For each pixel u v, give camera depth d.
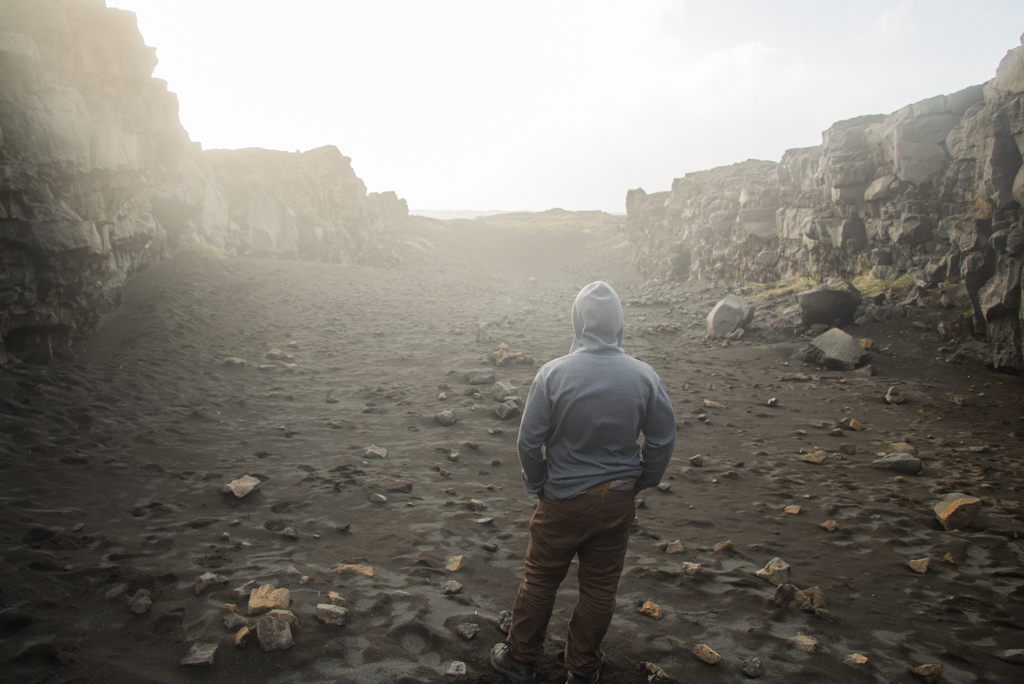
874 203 15.95
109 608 2.99
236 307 13.66
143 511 4.29
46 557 3.41
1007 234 10.45
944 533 4.59
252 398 7.75
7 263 7.11
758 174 24.84
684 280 27.75
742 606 3.41
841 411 8.39
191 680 2.45
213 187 22.66
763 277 21.53
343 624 2.91
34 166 7.68
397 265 32.28
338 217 31.70
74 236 7.86
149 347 9.57
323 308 15.18
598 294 2.49
